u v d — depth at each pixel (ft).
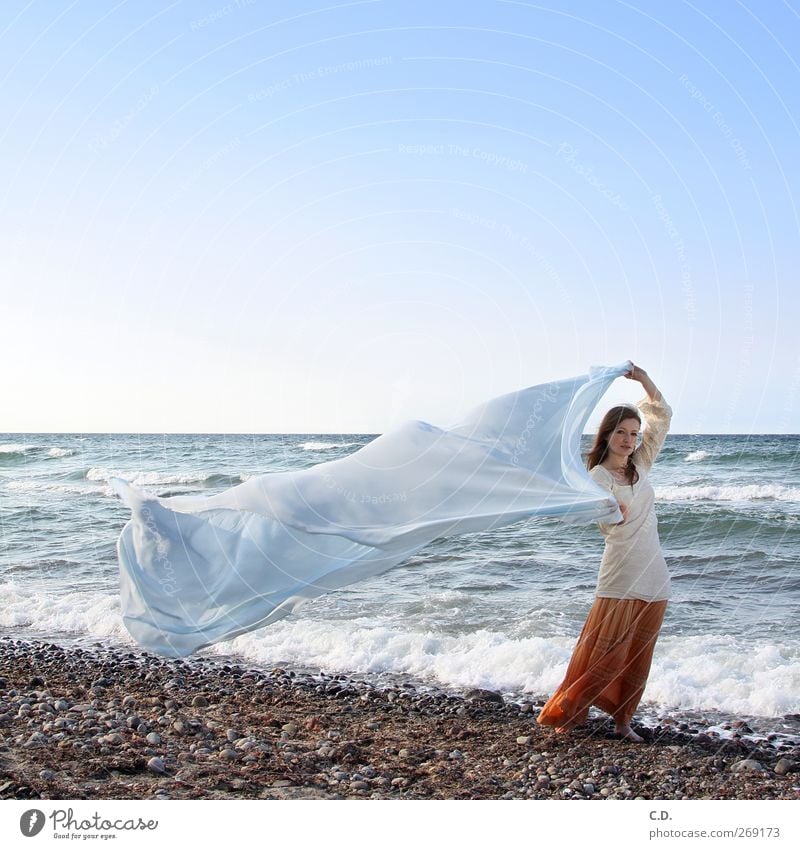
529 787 16.33
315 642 28.12
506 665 25.09
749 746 18.98
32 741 17.52
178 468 86.02
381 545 18.19
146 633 19.24
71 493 70.74
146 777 15.69
